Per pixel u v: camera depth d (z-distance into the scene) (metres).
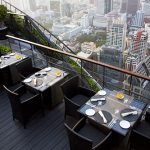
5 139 3.62
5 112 4.25
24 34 8.24
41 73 4.32
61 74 4.28
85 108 3.20
